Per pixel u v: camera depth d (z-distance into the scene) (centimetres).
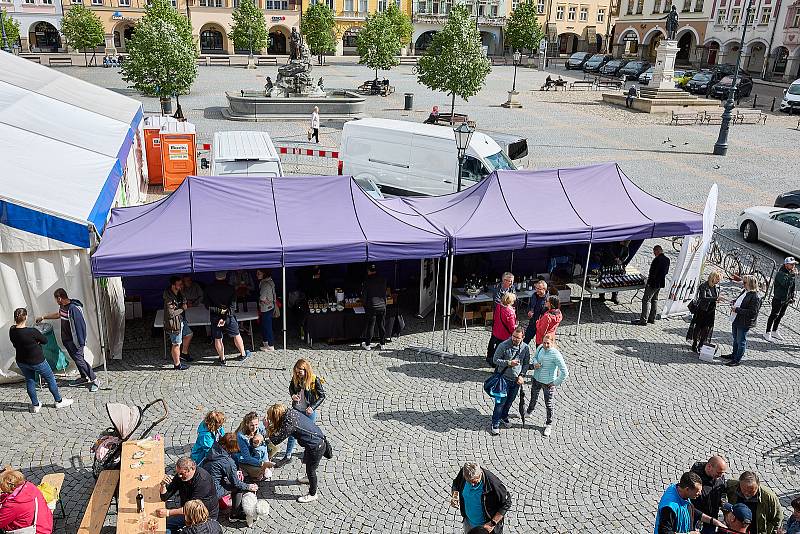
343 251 1089
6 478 645
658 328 1315
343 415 977
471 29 3216
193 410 969
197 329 1211
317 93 3475
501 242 1177
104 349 1050
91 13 5812
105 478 741
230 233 1074
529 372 1127
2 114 1339
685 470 883
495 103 4188
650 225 1268
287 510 785
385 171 2011
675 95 4169
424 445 915
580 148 2902
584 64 6306
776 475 877
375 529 761
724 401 1054
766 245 1844
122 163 1340
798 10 5606
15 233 962
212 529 639
